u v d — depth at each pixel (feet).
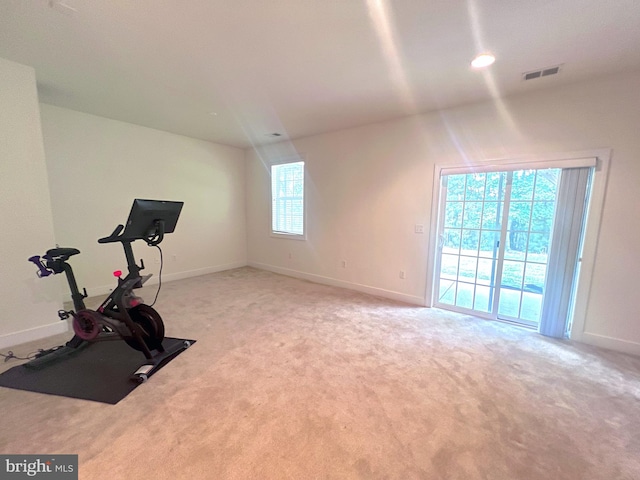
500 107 9.70
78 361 7.63
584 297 8.77
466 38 6.28
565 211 8.83
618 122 7.93
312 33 6.15
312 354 8.09
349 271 14.51
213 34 6.23
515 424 5.55
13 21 5.79
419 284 12.22
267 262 18.70
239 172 19.07
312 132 14.56
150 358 7.30
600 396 6.36
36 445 4.91
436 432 5.34
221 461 4.67
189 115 11.96
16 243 8.20
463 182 10.98
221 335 9.23
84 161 12.18
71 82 8.77
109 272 13.32
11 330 8.28
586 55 6.86
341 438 5.17
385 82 8.55
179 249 16.22
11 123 7.86
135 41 6.55
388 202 12.76
